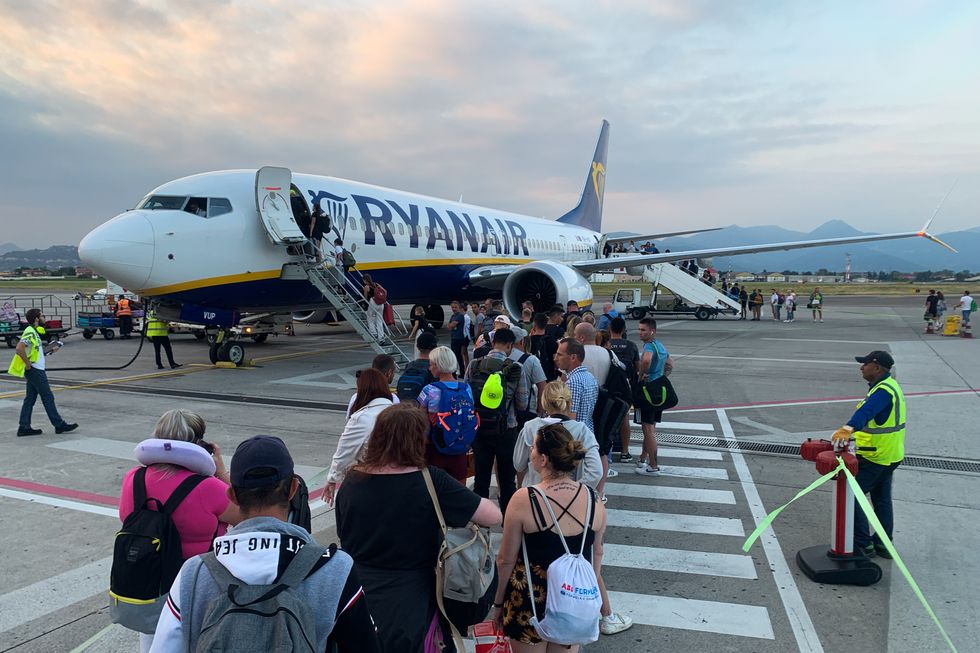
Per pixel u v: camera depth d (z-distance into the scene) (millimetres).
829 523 6027
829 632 4156
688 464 7980
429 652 2838
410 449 2904
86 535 5680
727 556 5332
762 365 16422
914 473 7387
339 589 2027
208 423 9805
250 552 1978
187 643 1938
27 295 53375
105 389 12789
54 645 3984
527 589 3199
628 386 6461
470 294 22422
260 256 14484
